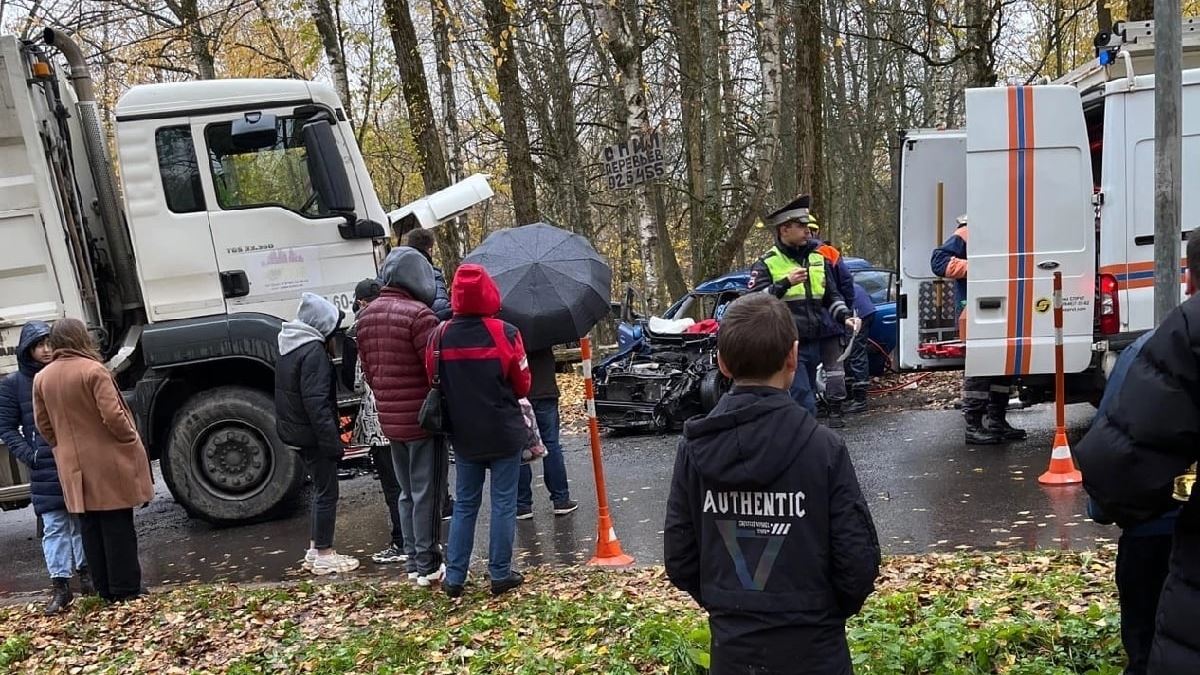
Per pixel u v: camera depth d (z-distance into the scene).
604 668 3.87
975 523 5.69
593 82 20.44
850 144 28.50
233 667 4.52
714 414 2.46
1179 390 2.03
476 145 20.20
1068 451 6.42
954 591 4.41
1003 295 6.93
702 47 18.86
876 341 11.03
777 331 2.42
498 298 5.05
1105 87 6.82
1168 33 3.78
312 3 13.23
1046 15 18.42
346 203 7.07
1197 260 2.34
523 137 15.29
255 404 7.40
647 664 3.87
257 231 7.27
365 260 7.43
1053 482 6.34
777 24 13.12
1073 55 21.98
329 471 6.14
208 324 7.14
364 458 7.39
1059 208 6.86
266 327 7.18
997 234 6.89
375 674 4.25
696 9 16.03
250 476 7.50
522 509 6.89
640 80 11.18
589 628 4.38
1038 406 9.50
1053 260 6.88
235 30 16.36
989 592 4.33
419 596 5.34
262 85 7.23
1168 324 2.08
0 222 7.00
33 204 7.02
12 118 6.94
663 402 9.70
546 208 21.30
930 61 12.91
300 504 8.26
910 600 4.25
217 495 7.48
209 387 7.60
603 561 5.63
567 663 3.97
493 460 5.08
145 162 7.12
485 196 8.45
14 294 7.06
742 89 20.86
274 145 7.26
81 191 7.63
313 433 6.02
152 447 7.48
